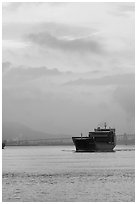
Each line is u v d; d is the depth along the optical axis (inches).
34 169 6102.4
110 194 3597.4
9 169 6171.3
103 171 5551.2
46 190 3843.5
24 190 3833.7
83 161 7731.3
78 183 4308.6
